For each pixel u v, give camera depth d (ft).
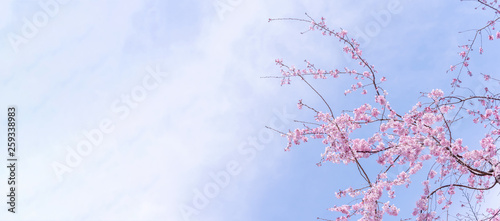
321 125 16.26
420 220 14.38
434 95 15.03
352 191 15.16
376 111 15.47
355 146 15.53
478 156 13.66
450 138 14.28
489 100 16.08
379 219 14.51
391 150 14.98
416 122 14.73
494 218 15.48
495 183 13.53
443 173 14.69
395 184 14.94
